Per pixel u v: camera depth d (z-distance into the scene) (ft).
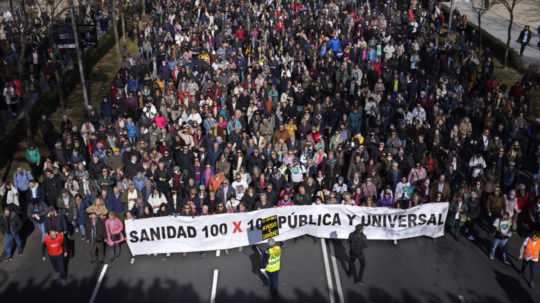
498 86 86.07
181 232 54.90
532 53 115.24
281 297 49.98
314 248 57.41
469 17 144.05
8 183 59.77
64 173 61.31
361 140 69.67
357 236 50.16
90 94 97.35
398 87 89.40
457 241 59.16
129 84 88.84
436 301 49.78
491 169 65.72
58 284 51.85
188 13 125.18
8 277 52.95
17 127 77.46
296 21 120.37
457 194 58.29
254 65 93.91
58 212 54.95
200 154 65.77
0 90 85.46
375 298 50.06
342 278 52.75
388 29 116.88
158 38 109.19
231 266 54.39
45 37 102.32
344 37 109.91
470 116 79.71
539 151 69.31
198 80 89.97
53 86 94.94
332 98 85.10
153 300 49.65
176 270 53.78
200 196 57.47
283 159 66.33
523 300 50.11
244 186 60.29
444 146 71.77
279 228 57.06
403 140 70.59
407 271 53.93
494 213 59.36
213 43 106.11
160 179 60.64
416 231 58.29
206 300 49.55
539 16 145.48
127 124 73.56
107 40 120.78
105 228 53.26
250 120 76.38
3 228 54.29
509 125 74.38
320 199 57.52
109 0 131.44
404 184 60.34
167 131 74.33
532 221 60.03
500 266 54.95
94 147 67.77
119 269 53.98
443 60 97.66
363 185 60.54
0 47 100.53
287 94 83.20
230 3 131.85
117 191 57.52
